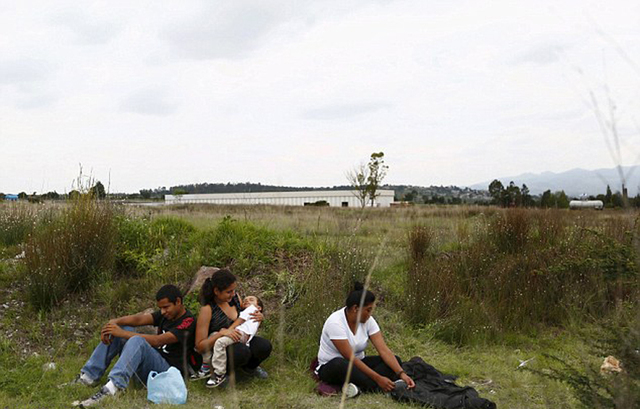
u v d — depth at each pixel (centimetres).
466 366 588
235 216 1734
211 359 511
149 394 472
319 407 468
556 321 724
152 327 620
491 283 798
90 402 455
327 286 716
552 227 1027
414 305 740
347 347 504
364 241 1042
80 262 736
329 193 5216
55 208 1026
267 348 536
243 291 755
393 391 488
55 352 605
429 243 1022
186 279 787
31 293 695
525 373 555
